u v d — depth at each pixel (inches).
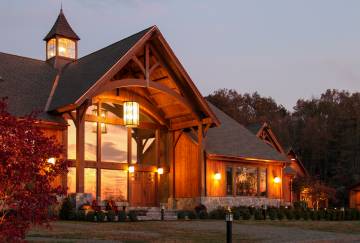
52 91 975.6
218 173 1103.0
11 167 326.3
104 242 534.3
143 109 1078.4
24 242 363.9
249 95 3152.1
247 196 1167.0
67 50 1117.1
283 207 1104.2
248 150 1196.5
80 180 879.1
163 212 908.6
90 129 994.7
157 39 960.9
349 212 1208.2
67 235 591.2
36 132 342.3
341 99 3051.2
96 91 876.0
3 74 975.0
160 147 1105.4
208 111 1027.3
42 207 338.3
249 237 634.2
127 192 1031.0
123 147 1039.0
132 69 1029.8
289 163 1286.9
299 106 3132.4
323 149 2596.0
